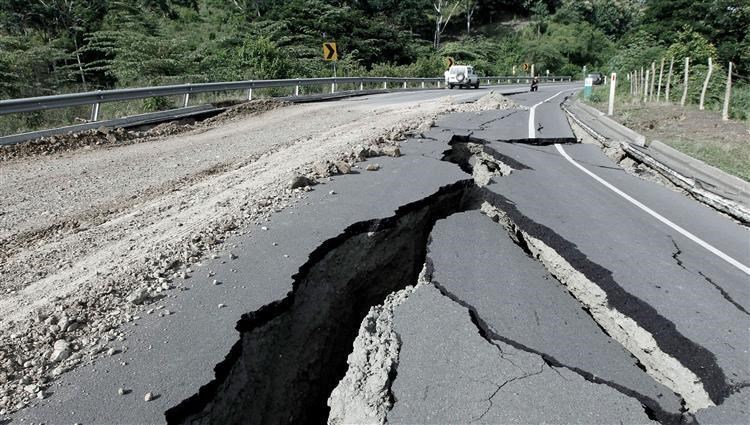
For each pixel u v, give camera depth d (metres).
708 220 6.66
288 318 4.56
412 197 6.83
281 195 6.95
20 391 3.19
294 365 4.66
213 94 18.59
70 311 4.00
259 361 4.07
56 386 3.23
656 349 3.84
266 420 4.10
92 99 11.70
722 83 19.84
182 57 20.89
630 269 4.87
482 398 3.16
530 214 6.28
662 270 4.88
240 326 3.96
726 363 3.53
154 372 3.37
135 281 4.53
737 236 6.09
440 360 3.55
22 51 17.42
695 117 15.30
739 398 3.23
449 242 5.64
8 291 4.46
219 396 3.41
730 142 11.81
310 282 5.07
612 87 16.62
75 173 8.51
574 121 15.59
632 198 7.50
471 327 3.94
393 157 9.29
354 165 8.66
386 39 42.75
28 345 3.61
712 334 3.85
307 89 23.80
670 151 10.14
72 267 4.95
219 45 29.42
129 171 8.72
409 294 4.53
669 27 28.95
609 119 14.08
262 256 5.08
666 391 3.29
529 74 54.88
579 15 77.31
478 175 8.60
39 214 6.57
